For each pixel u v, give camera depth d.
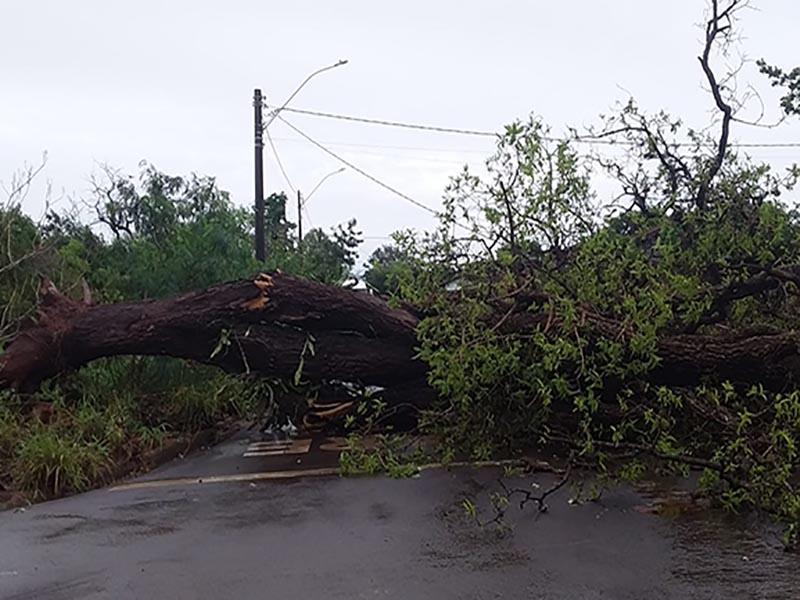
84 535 6.31
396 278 9.01
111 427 9.33
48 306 10.18
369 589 4.92
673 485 7.51
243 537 6.16
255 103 18.70
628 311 7.49
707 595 4.71
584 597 4.71
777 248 8.43
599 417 7.83
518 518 6.52
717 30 9.39
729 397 7.06
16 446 8.36
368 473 8.34
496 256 8.28
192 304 9.67
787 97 13.55
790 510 5.87
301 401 11.10
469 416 7.93
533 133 8.15
